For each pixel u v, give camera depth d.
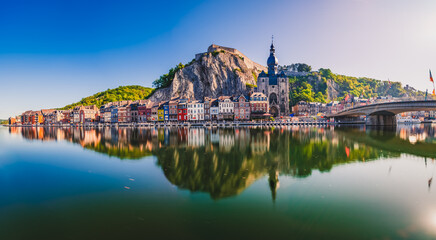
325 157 29.45
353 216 13.20
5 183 19.77
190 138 53.22
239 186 18.25
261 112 132.88
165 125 120.19
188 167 24.34
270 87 166.75
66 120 192.38
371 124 95.88
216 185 18.47
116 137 58.84
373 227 12.10
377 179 19.89
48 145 45.44
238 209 14.20
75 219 13.37
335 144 41.50
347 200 15.36
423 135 57.81
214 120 133.25
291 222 12.62
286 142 44.56
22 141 53.56
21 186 19.02
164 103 146.25
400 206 14.52
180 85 197.12
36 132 89.50
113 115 164.88
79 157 31.05
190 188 17.95
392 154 31.44
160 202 15.34
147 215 13.63
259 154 31.81
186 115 137.38
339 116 131.25
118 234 11.75
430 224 12.39
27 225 12.77
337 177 20.42
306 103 188.88
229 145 40.78
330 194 16.42
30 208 14.87
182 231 11.88
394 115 96.06
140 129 95.81
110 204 15.21
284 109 168.00
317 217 13.13
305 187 17.91
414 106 70.38
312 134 61.50
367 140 47.31
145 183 19.12
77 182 19.73
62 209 14.65
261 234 11.51
